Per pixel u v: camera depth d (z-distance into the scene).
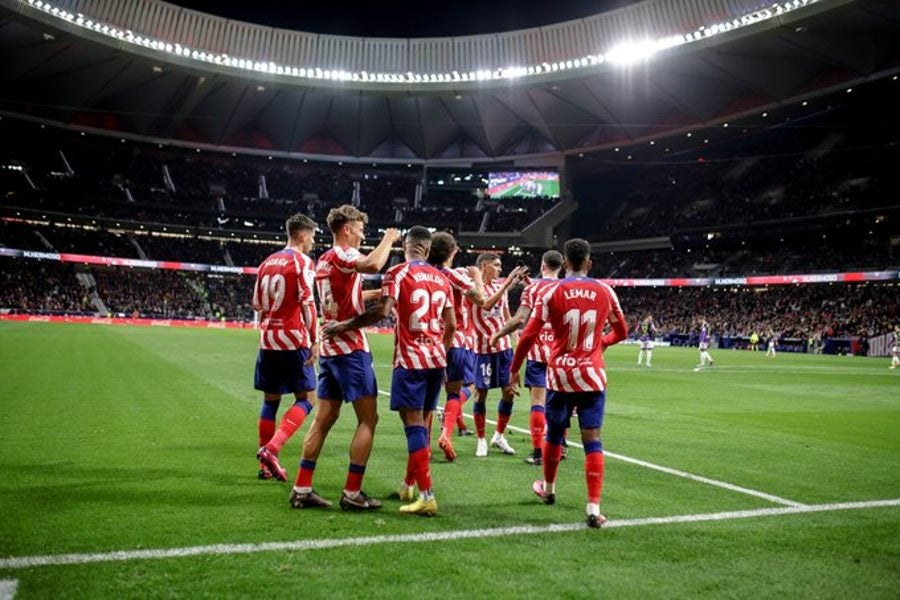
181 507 4.91
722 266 55.69
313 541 4.24
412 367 5.16
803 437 9.38
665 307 57.56
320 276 5.34
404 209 62.72
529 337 5.25
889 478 6.77
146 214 57.69
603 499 5.62
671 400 13.77
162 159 61.53
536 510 5.19
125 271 58.53
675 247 58.03
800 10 35.25
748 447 8.41
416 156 63.34
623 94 49.19
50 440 7.36
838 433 9.84
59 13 39.88
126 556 3.86
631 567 3.98
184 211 57.50
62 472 5.89
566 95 51.31
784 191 53.25
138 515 4.67
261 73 48.78
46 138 56.34
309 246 6.61
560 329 5.15
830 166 51.78
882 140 49.25
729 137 53.06
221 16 49.72
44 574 3.56
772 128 52.69
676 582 3.77
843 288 49.88
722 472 6.84
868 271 44.88
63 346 22.30
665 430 9.66
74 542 4.06
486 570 3.84
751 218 52.75
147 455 6.75
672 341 51.47
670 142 54.81
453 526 4.69
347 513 4.95
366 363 5.18
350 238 5.45
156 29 44.72
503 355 7.66
